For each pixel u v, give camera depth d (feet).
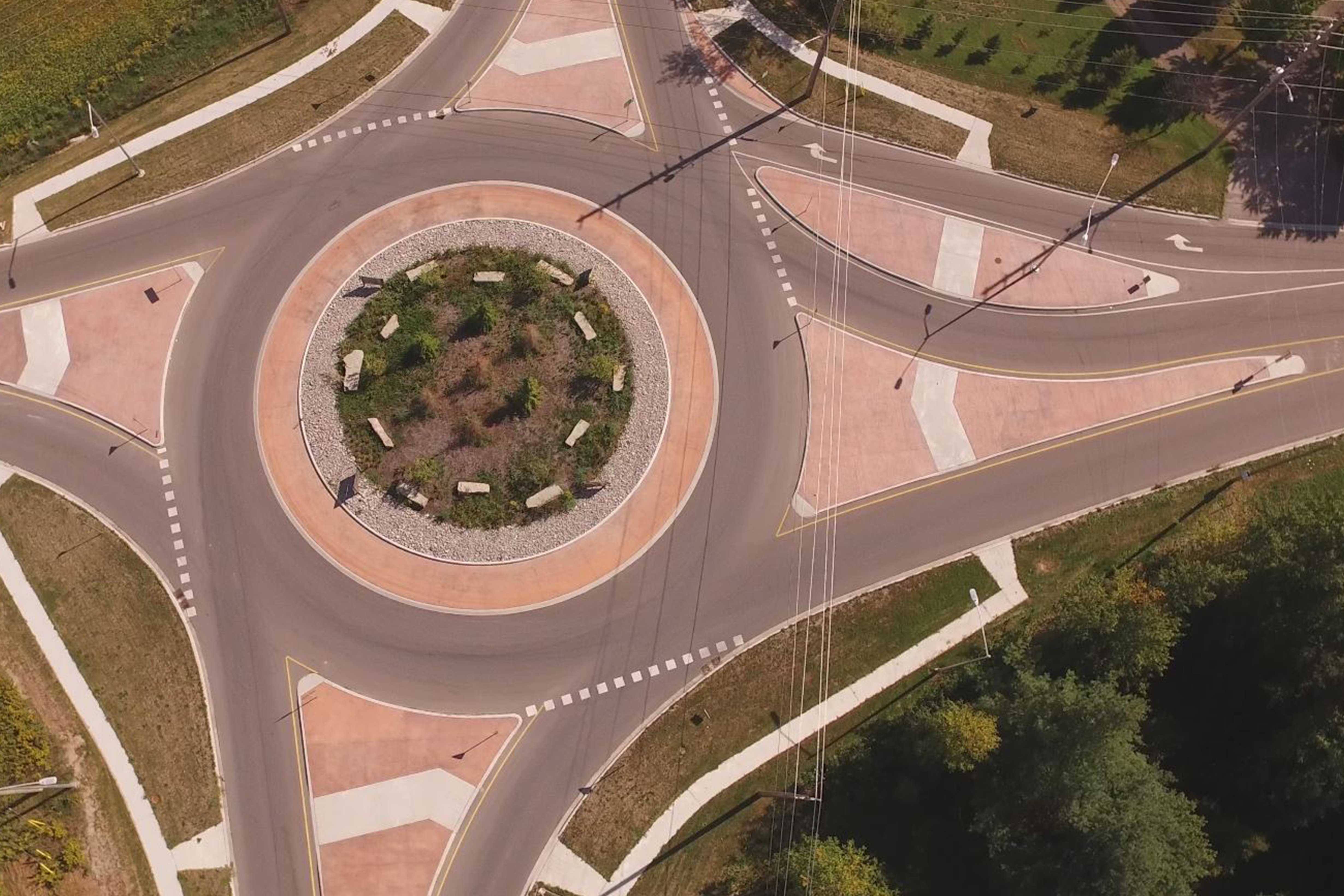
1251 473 180.24
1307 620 145.69
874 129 197.88
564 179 192.34
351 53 201.57
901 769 161.17
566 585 169.89
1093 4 205.57
